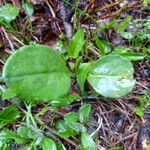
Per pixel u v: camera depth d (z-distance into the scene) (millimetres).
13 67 154
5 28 199
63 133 169
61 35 200
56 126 175
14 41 198
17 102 177
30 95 159
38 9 209
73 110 183
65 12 208
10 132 165
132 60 195
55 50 180
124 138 181
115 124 184
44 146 162
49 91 163
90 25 210
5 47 196
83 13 209
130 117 187
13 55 155
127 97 191
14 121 174
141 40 203
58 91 166
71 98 176
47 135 172
